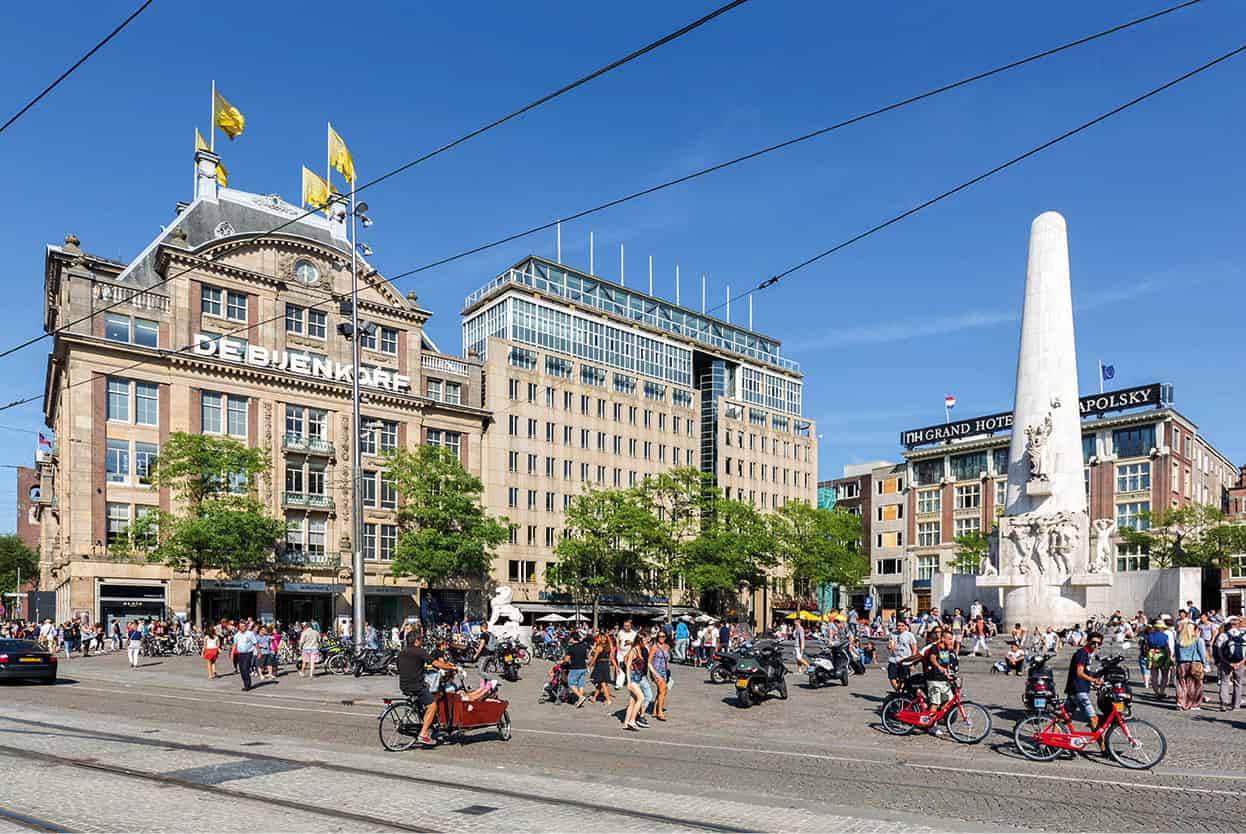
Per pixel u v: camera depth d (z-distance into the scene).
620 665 28.67
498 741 17.80
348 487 66.12
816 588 106.19
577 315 86.00
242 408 61.88
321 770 13.83
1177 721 20.44
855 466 120.50
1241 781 14.02
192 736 17.67
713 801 12.16
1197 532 72.69
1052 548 44.38
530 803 11.83
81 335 54.62
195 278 60.09
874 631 55.84
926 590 100.62
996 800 12.62
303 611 63.53
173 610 56.19
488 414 75.94
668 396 92.88
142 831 10.15
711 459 96.19
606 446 85.44
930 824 11.16
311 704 24.72
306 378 64.12
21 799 11.51
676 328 97.88
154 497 56.97
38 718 20.23
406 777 13.49
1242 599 77.94
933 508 101.94
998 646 41.69
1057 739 15.80
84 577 53.31
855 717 21.97
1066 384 45.12
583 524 71.12
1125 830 11.05
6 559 112.19
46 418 80.44
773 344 108.62
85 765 13.91
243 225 67.19
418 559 60.94
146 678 33.00
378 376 68.94
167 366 58.28
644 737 18.89
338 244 71.75
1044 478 44.72
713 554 74.00
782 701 25.08
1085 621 43.41
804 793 13.01
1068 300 45.50
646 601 83.38
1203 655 22.36
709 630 38.16
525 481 77.94
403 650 16.84
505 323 80.88
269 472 61.00
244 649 29.00
